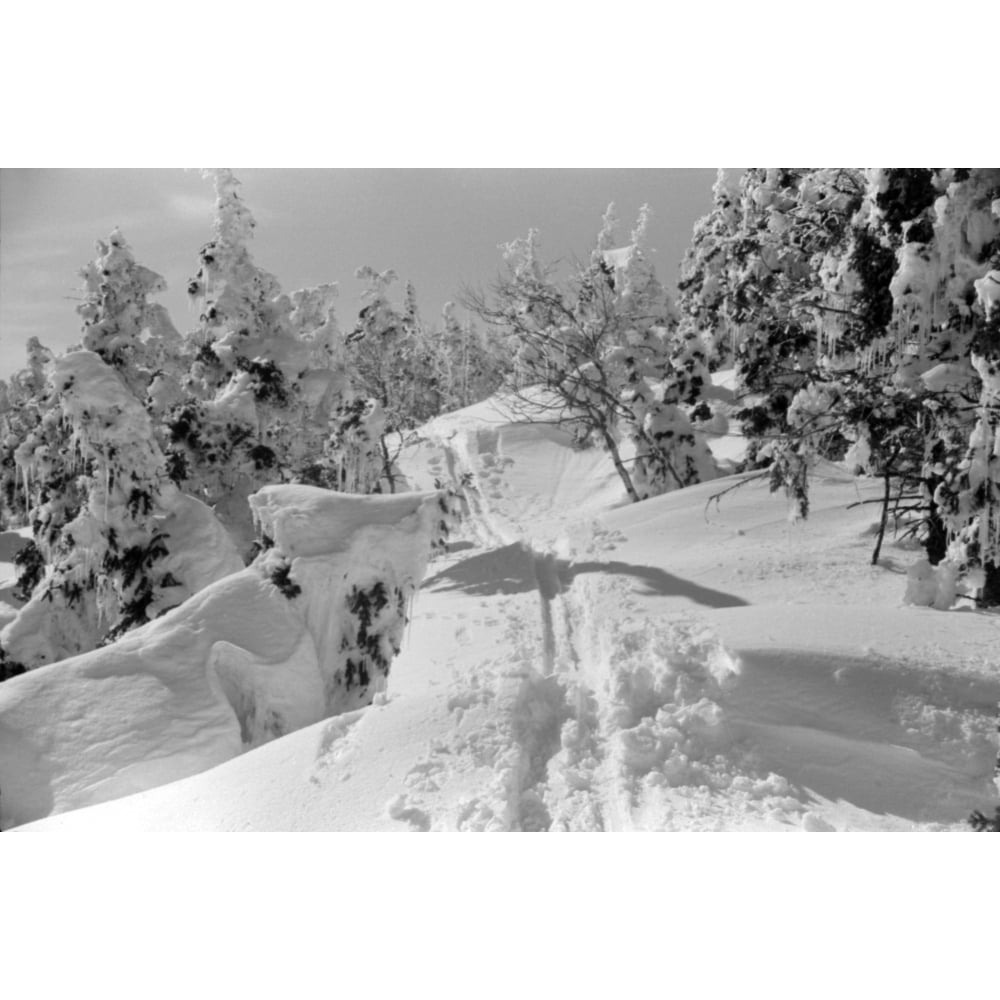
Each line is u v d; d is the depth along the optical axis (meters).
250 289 25.83
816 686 10.09
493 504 37.16
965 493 13.77
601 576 18.92
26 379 47.84
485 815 7.72
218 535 19.41
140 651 12.53
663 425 32.16
